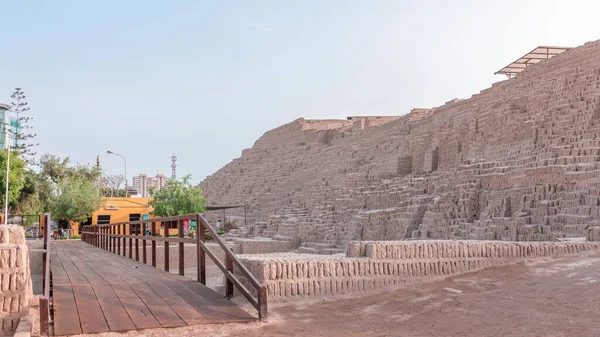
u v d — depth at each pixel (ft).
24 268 25.67
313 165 242.58
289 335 25.45
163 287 36.11
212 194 318.24
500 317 27.30
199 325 27.04
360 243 39.14
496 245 41.88
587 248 45.32
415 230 98.27
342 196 155.22
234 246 125.18
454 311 29.35
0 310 25.04
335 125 285.43
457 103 164.66
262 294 28.71
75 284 37.22
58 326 26.32
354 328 26.86
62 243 126.41
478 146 133.18
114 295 33.35
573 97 110.22
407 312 30.09
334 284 35.73
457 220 89.35
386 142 199.62
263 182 267.39
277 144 307.17
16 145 205.26
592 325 24.67
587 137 91.61
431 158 155.02
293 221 148.87
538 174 80.28
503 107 130.72
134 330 26.00
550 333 23.95
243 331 26.20
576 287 31.91
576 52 125.49
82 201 177.78
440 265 39.45
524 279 35.68
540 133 106.73
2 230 26.27
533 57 161.79
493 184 89.61
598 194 66.95
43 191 220.64
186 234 164.45
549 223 71.72
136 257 63.67
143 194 499.92
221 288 40.63
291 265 34.81
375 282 36.88
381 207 127.65
